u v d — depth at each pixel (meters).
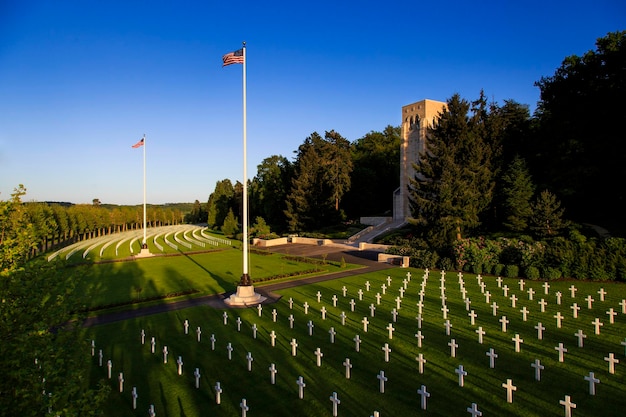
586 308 22.52
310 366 15.60
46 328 7.95
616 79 39.44
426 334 18.89
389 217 71.31
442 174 40.91
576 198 45.00
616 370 14.28
